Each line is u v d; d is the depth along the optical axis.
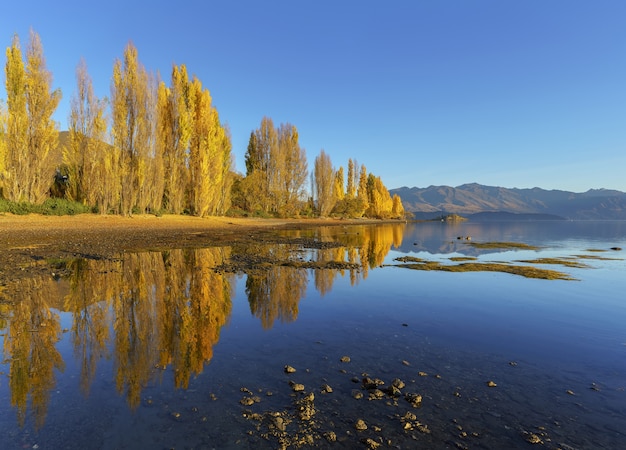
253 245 26.88
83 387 5.01
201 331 7.63
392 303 10.60
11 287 11.16
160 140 42.50
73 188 37.94
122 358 6.09
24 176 31.77
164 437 3.84
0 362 5.86
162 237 29.30
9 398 4.67
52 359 6.00
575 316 9.45
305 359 6.23
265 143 70.56
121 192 38.34
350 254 23.66
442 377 5.61
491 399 4.91
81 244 22.59
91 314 8.64
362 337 7.51
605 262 21.83
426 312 9.66
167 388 5.02
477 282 14.24
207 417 4.26
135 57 38.72
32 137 32.31
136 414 4.30
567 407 4.73
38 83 32.12
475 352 6.78
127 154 38.50
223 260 18.48
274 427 4.06
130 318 8.39
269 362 6.07
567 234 61.47
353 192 104.12
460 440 3.90
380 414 4.43
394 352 6.69
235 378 5.39
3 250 18.97
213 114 52.91
